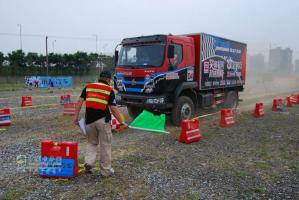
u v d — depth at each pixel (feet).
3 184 16.85
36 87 104.27
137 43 33.14
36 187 16.49
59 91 87.81
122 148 24.53
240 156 22.70
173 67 32.32
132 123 33.22
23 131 30.89
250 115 42.42
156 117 32.22
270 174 18.98
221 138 28.37
